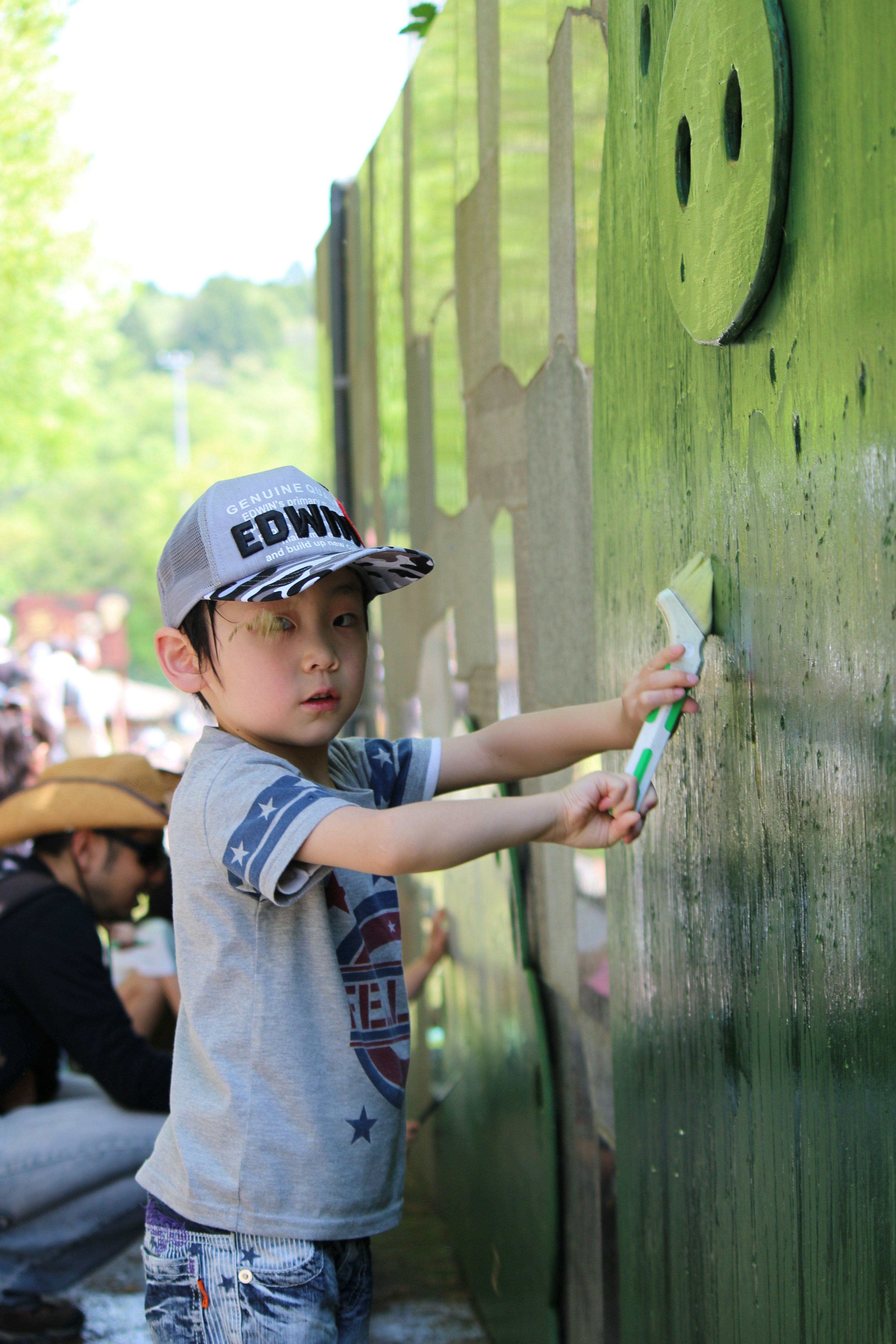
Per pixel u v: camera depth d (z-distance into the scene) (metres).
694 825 1.24
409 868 1.09
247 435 54.97
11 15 10.77
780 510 0.98
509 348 2.04
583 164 1.58
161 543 44.97
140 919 2.99
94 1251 2.30
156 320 68.00
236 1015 1.23
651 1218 1.41
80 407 17.84
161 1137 1.33
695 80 1.11
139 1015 2.72
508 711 2.13
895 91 0.77
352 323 4.19
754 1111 1.08
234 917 1.22
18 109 11.48
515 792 2.10
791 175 0.94
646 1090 1.42
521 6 1.91
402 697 3.31
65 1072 2.72
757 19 0.96
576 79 1.61
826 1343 0.93
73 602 24.72
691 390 1.20
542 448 1.84
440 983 2.77
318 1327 1.21
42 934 2.24
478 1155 2.36
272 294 69.50
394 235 3.28
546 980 1.92
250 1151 1.21
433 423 2.76
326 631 1.24
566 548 1.74
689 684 1.12
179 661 1.31
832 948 0.91
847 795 0.88
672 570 1.27
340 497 4.30
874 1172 0.84
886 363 0.79
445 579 2.67
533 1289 1.96
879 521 0.81
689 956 1.26
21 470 18.17
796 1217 0.99
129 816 2.27
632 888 1.47
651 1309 1.42
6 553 43.31
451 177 2.51
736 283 1.02
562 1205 1.84
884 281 0.79
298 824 1.15
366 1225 1.25
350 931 1.27
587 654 1.64
